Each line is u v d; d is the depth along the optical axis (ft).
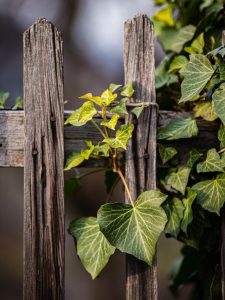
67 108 9.00
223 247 3.07
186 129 2.97
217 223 3.16
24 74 2.81
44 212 2.80
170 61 3.63
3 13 9.05
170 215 2.97
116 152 2.90
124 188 2.94
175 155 3.03
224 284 3.05
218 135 2.99
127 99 2.93
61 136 2.82
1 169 8.79
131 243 2.75
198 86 2.92
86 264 2.83
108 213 2.77
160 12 3.85
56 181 2.81
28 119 2.81
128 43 2.94
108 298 8.74
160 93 3.54
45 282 2.79
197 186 2.96
